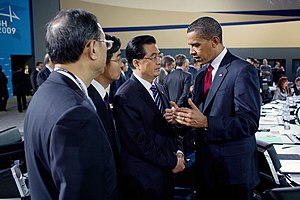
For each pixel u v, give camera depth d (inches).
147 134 58.7
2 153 51.4
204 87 60.7
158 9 381.7
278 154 74.7
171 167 60.2
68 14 32.3
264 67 323.9
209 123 51.2
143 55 59.6
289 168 64.7
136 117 57.9
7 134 59.1
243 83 52.4
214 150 57.5
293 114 135.0
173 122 56.5
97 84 57.3
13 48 378.9
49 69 114.6
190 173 98.9
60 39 31.4
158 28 385.1
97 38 33.1
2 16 361.4
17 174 52.4
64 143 27.1
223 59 57.2
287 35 371.9
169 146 61.2
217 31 55.5
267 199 43.7
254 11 372.5
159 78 182.2
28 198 52.3
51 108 28.8
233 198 57.2
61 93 29.8
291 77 377.1
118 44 57.1
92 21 32.9
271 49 376.8
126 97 58.6
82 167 27.4
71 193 27.0
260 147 62.3
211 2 375.9
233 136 51.4
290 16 367.2
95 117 29.6
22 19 385.1
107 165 31.0
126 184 59.4
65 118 27.5
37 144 29.3
